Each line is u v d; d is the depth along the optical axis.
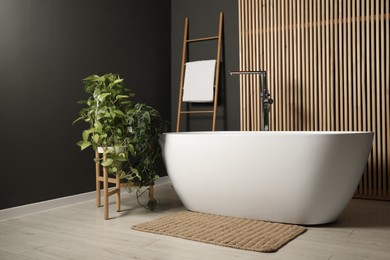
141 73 4.26
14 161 2.97
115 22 3.91
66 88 3.39
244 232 2.47
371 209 3.21
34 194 3.12
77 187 3.50
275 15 4.02
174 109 4.73
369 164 3.63
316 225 2.69
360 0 3.68
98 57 3.71
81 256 2.08
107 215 2.88
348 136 2.53
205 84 4.30
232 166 2.75
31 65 3.10
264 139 2.64
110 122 2.98
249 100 4.20
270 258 2.04
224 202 2.86
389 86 3.55
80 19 3.53
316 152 2.52
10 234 2.49
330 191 2.58
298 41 3.90
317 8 3.84
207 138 2.83
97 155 3.24
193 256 2.08
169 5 4.73
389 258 2.03
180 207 3.28
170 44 4.73
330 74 3.78
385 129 3.57
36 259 2.04
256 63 4.13
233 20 4.34
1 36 2.89
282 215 2.70
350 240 2.34
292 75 3.95
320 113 3.82
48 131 3.24
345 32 3.71
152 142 3.18
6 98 2.92
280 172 2.62
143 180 3.16
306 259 2.02
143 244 2.28
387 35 3.54
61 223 2.76
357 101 3.68
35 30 3.13
